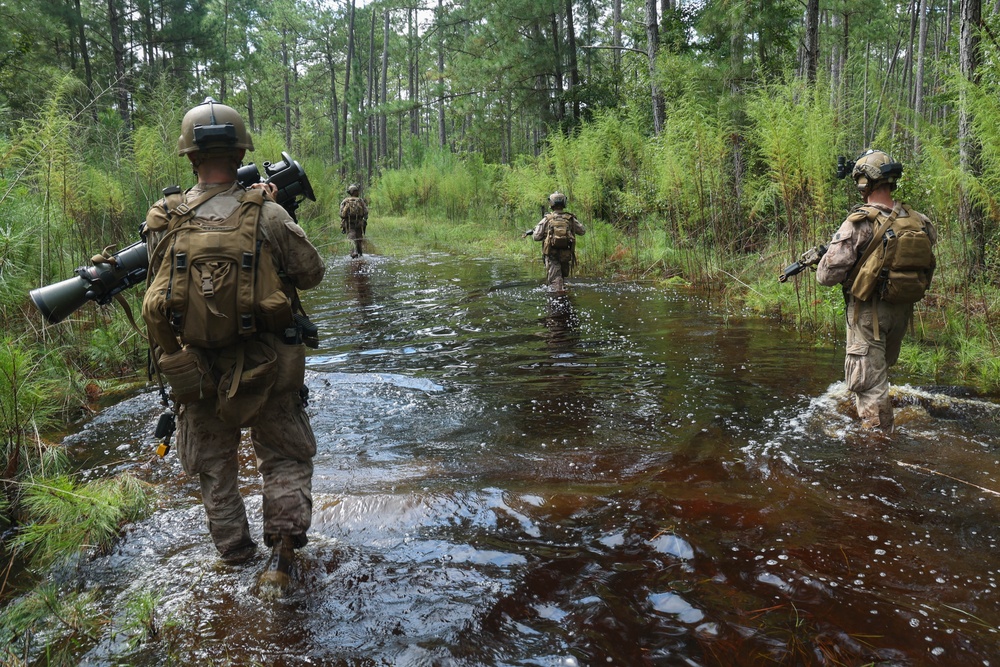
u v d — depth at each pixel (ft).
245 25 114.73
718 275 31.81
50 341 16.05
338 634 6.95
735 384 15.84
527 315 26.11
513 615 7.25
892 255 11.80
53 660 6.76
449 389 16.33
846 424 12.87
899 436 12.21
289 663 6.52
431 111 158.71
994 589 7.50
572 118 67.56
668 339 21.06
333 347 21.66
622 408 14.52
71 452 13.01
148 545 9.19
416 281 37.47
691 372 17.07
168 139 30.27
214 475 8.30
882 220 11.96
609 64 80.59
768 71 36.94
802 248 25.12
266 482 8.28
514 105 82.33
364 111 129.18
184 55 74.74
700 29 45.60
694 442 12.37
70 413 15.56
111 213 25.45
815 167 22.88
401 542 8.95
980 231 19.97
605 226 43.47
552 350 20.20
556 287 31.19
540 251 48.55
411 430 13.71
